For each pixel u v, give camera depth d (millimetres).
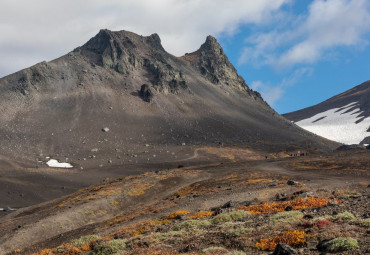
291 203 30000
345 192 39375
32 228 50750
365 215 20312
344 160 90312
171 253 18953
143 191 74000
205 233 22297
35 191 118188
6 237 48281
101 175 146500
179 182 82625
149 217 44000
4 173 141875
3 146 196125
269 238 18219
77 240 30469
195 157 193500
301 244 16828
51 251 28578
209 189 60875
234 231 20594
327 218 20531
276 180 61812
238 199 46781
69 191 121562
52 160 185750
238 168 100438
